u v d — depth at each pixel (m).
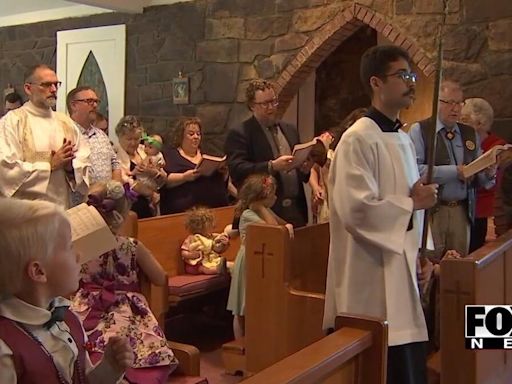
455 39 4.82
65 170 3.52
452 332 2.60
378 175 2.26
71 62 6.75
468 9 4.77
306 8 5.46
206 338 4.36
